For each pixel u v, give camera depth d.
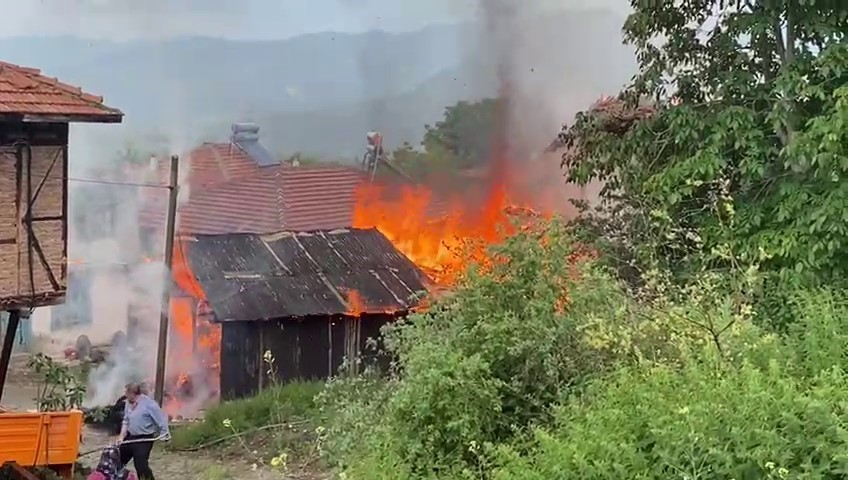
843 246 10.33
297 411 15.88
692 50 13.05
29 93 14.68
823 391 5.71
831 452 5.29
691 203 12.08
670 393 6.52
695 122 11.91
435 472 7.60
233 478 13.03
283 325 21.73
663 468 5.80
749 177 11.36
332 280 23.25
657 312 8.04
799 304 8.21
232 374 21.36
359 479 7.78
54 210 15.22
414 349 8.45
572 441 6.43
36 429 11.42
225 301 21.62
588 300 8.38
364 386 10.59
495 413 7.90
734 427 5.62
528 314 8.45
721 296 8.83
